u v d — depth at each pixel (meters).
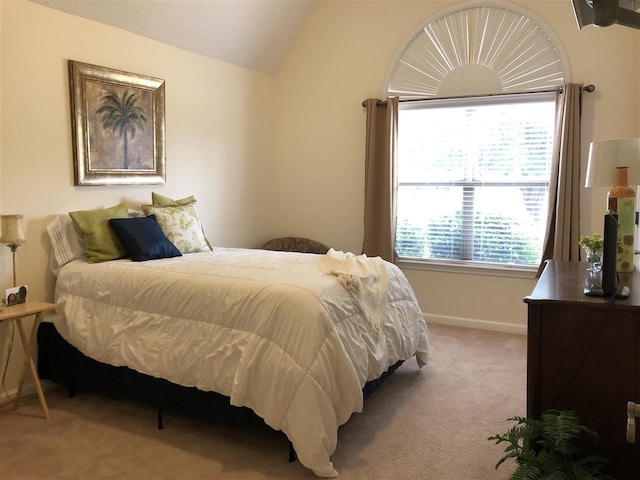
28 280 3.02
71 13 3.20
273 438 2.53
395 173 4.45
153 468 2.25
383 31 4.52
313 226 5.02
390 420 2.70
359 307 2.54
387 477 2.18
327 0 4.71
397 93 4.52
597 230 3.93
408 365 3.51
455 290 4.47
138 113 3.64
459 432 2.56
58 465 2.28
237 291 2.40
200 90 4.21
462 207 4.42
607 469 1.88
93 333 2.79
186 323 2.50
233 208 4.65
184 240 3.48
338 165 4.84
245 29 4.32
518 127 4.17
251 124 4.81
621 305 1.78
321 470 2.14
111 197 3.52
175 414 2.79
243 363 2.24
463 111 4.34
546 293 1.98
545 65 4.02
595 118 3.89
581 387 1.89
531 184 4.17
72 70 3.19
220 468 2.26
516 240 4.27
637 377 1.81
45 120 3.08
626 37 3.78
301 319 2.21
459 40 4.26
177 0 3.62
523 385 3.15
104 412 2.81
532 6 4.00
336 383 2.25
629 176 2.45
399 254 4.69
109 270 2.86
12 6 2.89
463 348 3.85
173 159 4.01
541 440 1.90
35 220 3.05
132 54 3.62
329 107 4.82
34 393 3.04
